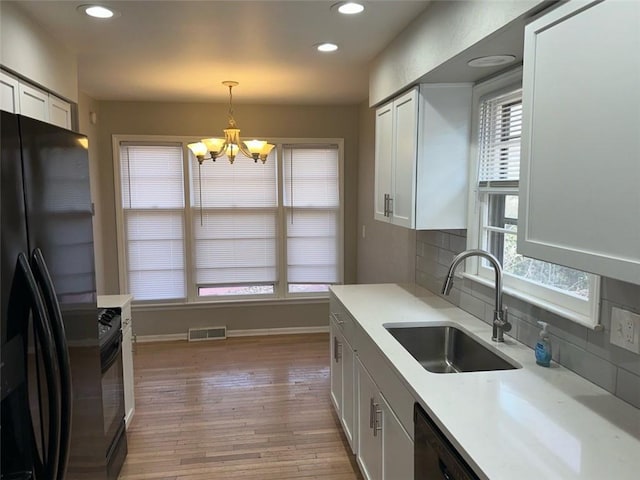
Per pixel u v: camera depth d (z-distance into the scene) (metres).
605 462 1.12
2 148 1.11
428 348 2.35
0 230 1.09
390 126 2.81
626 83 1.03
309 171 4.96
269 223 4.96
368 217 4.60
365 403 2.26
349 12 2.23
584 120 1.16
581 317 1.61
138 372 3.97
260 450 2.77
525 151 1.41
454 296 2.65
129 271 4.77
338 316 2.92
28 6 2.13
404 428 1.67
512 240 2.18
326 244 5.07
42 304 1.21
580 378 1.61
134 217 4.72
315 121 4.89
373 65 3.05
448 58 1.95
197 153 3.74
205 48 2.82
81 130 4.07
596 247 1.13
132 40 2.64
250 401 3.41
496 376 1.63
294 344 4.69
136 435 2.94
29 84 2.30
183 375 3.90
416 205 2.46
